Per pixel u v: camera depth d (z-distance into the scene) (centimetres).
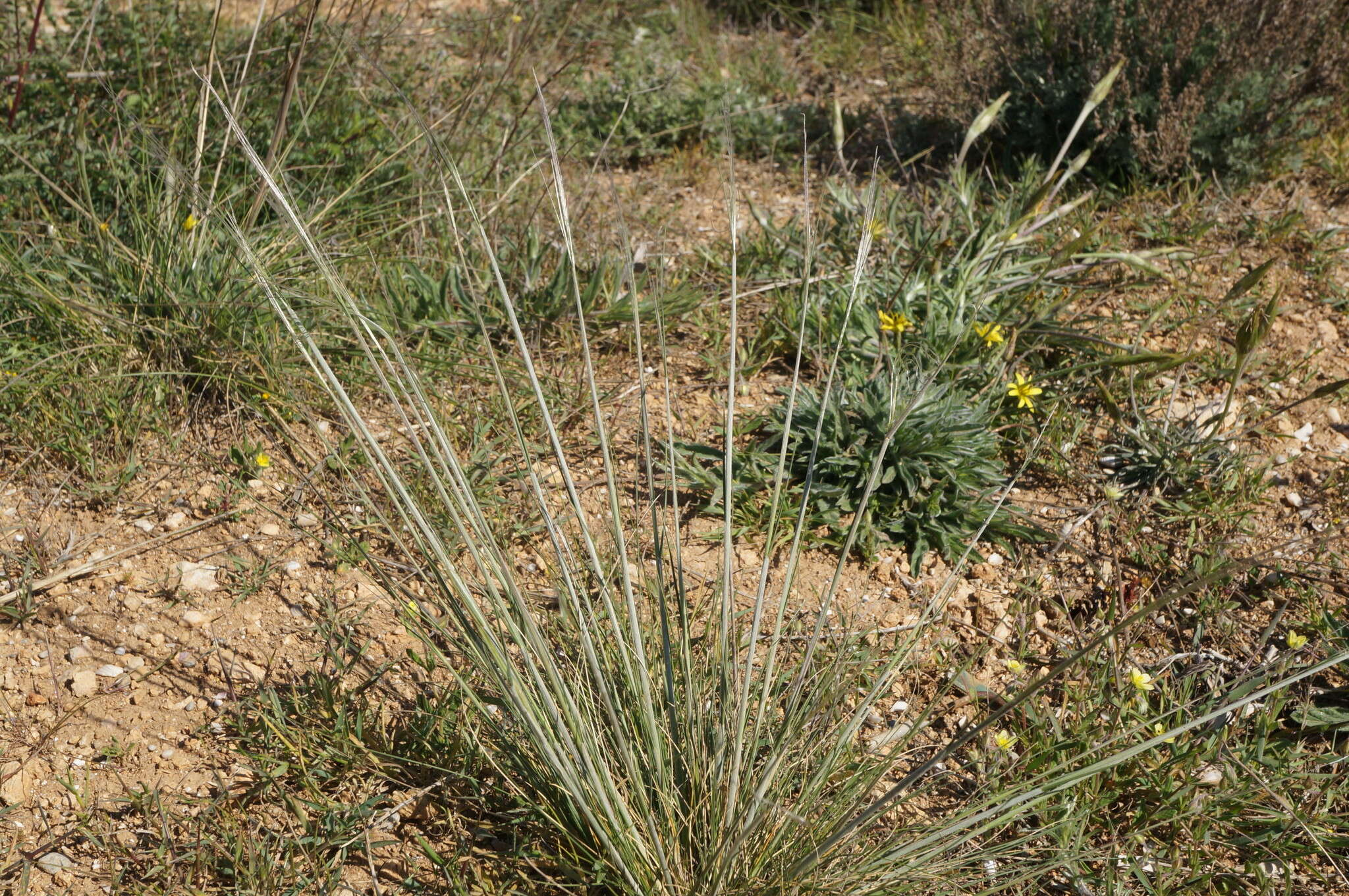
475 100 472
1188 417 344
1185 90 443
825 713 229
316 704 246
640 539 297
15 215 382
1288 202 456
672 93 547
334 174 429
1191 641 273
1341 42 470
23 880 210
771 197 493
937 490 302
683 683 226
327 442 300
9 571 282
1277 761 237
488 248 202
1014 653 272
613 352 379
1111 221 445
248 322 342
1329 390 298
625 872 194
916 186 454
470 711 240
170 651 264
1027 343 363
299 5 436
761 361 371
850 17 655
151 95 411
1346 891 217
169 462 320
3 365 331
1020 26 501
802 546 301
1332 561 289
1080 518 309
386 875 218
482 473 310
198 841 214
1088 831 229
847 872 202
